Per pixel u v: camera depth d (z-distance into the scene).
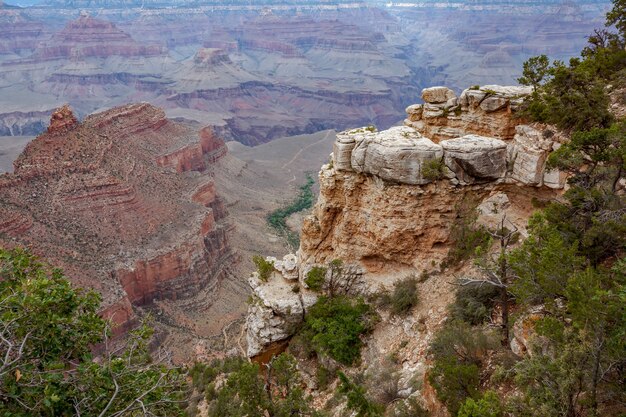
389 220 30.39
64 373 16.27
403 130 31.66
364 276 32.16
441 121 34.91
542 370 14.88
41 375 14.85
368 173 30.95
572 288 15.42
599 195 20.53
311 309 31.88
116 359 17.36
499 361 19.20
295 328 32.34
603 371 14.01
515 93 31.91
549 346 16.44
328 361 29.34
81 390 15.53
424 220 30.12
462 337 21.00
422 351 25.14
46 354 16.05
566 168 23.09
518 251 19.44
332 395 27.17
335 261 32.41
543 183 28.39
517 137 30.25
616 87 29.98
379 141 30.20
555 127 28.50
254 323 33.00
